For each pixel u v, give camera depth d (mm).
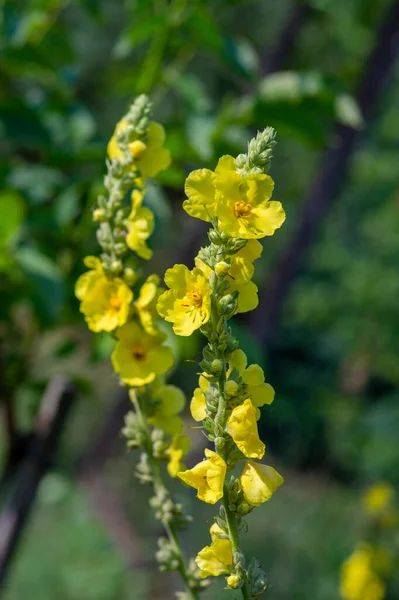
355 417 3404
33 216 773
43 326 751
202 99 840
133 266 554
